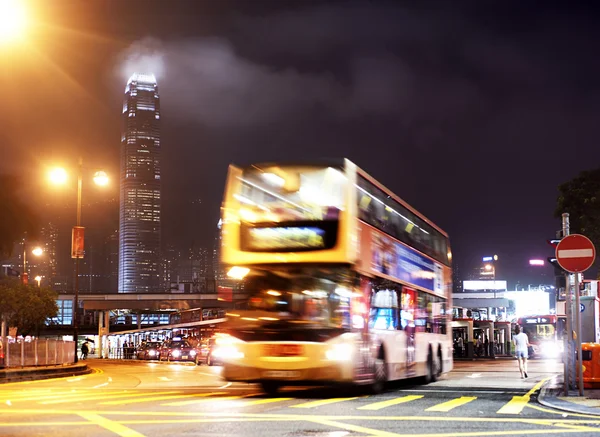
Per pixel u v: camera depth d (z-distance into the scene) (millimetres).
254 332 17469
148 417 12750
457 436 10078
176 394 19047
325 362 17000
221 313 88000
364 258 18219
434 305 25422
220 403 15883
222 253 18156
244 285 17844
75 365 41781
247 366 17375
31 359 37188
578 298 16922
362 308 17891
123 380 30016
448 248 28750
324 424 11680
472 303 98312
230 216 18281
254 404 15648
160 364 60062
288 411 14000
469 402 16344
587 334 24422
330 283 17328
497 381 25797
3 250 40062
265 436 10133
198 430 10820
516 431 10656
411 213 23281
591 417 12859
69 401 16547
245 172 18406
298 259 17438
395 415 13219
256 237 17875
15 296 68750
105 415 13109
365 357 17922
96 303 96938
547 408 14656
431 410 14289
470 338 65438
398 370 20609
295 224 17641
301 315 17297
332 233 17344
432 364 24500
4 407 14906
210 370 42344
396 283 20938
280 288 17531
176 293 96875
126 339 101125
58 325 127375
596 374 19703
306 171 17875
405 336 21438
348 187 17562
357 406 15227
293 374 17078
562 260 16438
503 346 80375
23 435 10133
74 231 44156
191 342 75625
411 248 22828
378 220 19688
